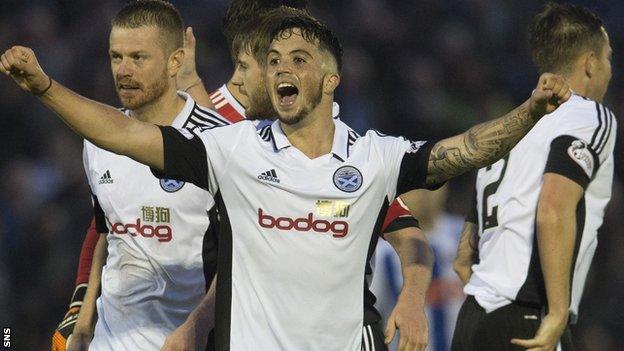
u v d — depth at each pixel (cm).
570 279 2036
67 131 4588
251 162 1677
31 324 3941
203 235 1953
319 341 1695
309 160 1686
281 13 1941
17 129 4606
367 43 5316
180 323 1981
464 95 5341
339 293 1698
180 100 2003
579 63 2162
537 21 2206
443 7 5562
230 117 2152
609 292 4288
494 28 5641
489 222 2123
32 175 4441
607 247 4412
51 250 4103
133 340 1980
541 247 1980
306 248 1677
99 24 5050
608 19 5681
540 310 2048
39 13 5084
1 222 4241
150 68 1941
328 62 1695
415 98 5197
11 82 4662
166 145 1628
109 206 1972
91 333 2105
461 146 1644
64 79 4866
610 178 2077
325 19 5350
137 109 1973
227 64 4991
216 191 1694
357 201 1678
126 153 1605
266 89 1781
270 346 1684
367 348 1739
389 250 2953
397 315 1838
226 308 1695
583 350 4156
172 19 1970
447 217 3219
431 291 3133
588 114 2048
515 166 2095
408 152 1695
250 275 1689
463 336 2127
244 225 1684
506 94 5456
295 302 1684
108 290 2003
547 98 1546
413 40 5425
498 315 2069
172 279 1964
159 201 1944
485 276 2111
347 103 5038
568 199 1981
